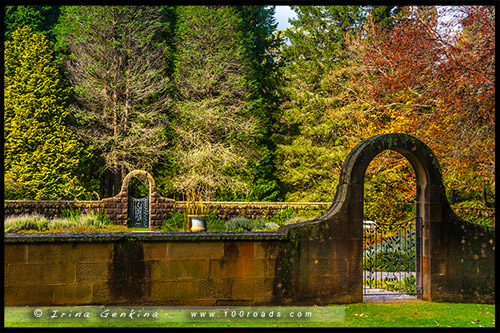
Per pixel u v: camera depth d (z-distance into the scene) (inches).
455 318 267.7
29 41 933.2
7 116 892.6
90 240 270.7
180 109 1049.5
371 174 760.3
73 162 901.2
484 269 315.0
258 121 1077.1
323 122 1103.6
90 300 271.4
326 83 1098.7
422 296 313.3
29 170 860.6
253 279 287.9
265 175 1106.7
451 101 563.5
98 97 1011.3
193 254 283.4
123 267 275.7
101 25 1005.8
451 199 803.4
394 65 641.0
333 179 1031.6
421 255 316.2
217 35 1067.9
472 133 574.2
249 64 1120.2
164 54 1085.8
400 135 304.8
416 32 618.2
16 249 262.7
